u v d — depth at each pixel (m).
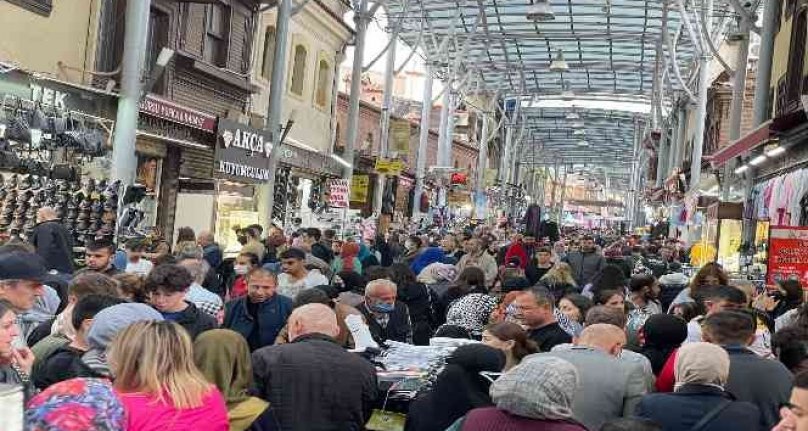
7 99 10.73
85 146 11.87
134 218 12.86
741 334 5.30
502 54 46.41
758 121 18.25
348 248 12.09
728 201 22.03
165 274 5.67
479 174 49.06
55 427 2.75
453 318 7.91
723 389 4.64
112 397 2.91
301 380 4.88
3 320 3.67
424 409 4.93
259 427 4.69
